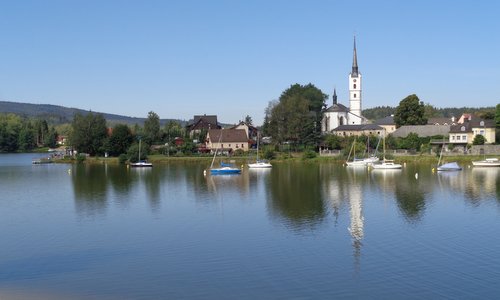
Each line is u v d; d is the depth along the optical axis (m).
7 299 41.25
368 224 65.56
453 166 139.88
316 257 50.91
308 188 104.00
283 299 40.44
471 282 43.16
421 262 48.62
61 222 70.00
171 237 60.28
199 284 44.03
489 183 108.38
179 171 151.88
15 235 62.50
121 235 61.72
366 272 46.16
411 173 135.12
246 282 44.25
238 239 58.75
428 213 72.81
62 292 42.66
